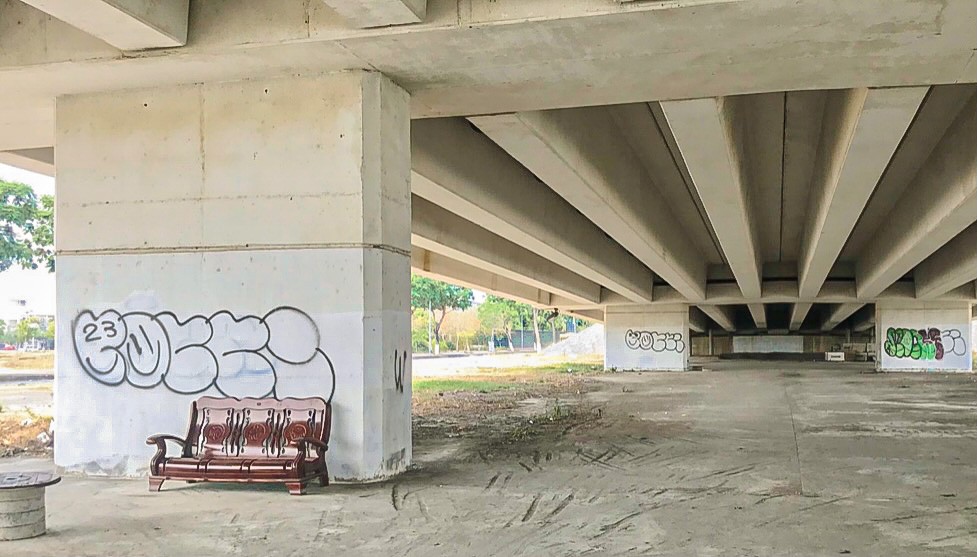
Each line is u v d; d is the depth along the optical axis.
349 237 11.85
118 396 12.41
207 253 12.27
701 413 23.12
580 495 10.91
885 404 25.69
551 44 11.12
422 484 11.60
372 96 12.08
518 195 21.67
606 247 33.06
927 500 10.66
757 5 9.92
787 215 28.44
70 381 12.59
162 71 11.97
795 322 62.97
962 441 16.66
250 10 11.12
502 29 10.65
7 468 13.52
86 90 12.73
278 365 11.93
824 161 18.89
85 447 12.48
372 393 11.82
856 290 41.97
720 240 24.86
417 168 15.55
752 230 25.11
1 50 11.77
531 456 14.55
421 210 23.83
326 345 11.81
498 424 20.42
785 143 19.67
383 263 12.12
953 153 17.97
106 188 12.66
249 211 12.17
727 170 16.72
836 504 10.41
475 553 8.09
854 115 14.25
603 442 16.62
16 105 13.55
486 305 121.25
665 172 23.22
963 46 11.18
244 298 12.10
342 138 11.97
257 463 10.97
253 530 8.97
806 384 36.31
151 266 12.44
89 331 12.58
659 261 27.83
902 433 18.06
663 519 9.54
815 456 14.59
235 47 11.12
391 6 10.11
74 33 11.59
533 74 12.25
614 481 11.98
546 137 14.91
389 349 12.24
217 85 12.40
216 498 10.62
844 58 11.63
